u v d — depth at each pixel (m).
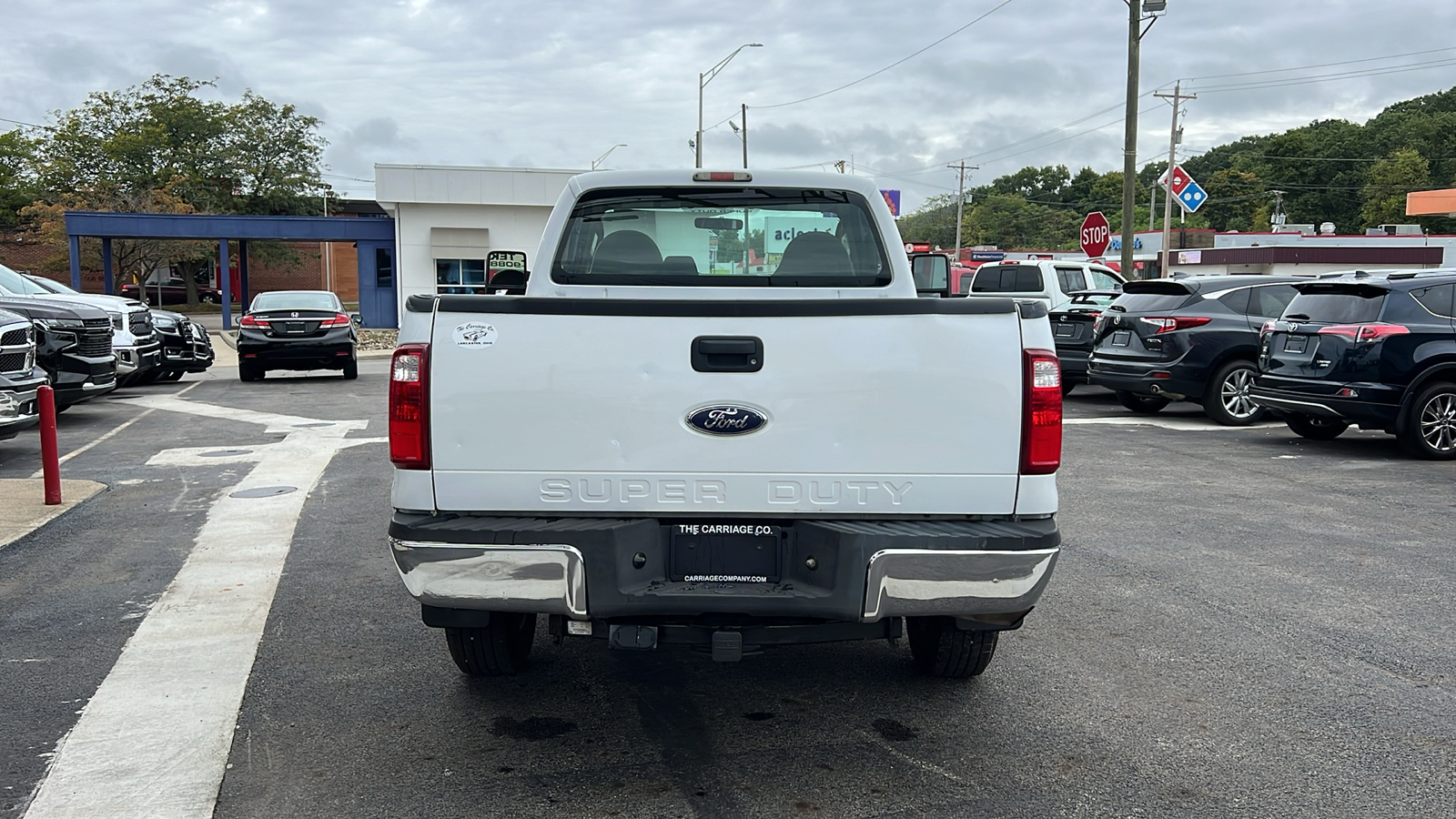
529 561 3.61
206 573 6.42
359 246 38.38
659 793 3.68
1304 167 107.75
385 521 7.80
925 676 4.81
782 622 3.78
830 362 3.69
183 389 17.92
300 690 4.62
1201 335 13.06
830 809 3.57
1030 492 3.75
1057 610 5.77
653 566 3.74
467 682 4.72
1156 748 4.06
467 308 3.69
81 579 6.30
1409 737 4.17
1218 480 9.55
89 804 3.56
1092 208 124.81
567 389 3.68
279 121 62.47
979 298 3.82
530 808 3.57
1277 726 4.27
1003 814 3.54
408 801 3.62
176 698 4.50
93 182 56.19
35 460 10.41
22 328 10.01
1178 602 5.90
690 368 3.68
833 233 5.19
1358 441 11.99
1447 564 6.73
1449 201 39.69
